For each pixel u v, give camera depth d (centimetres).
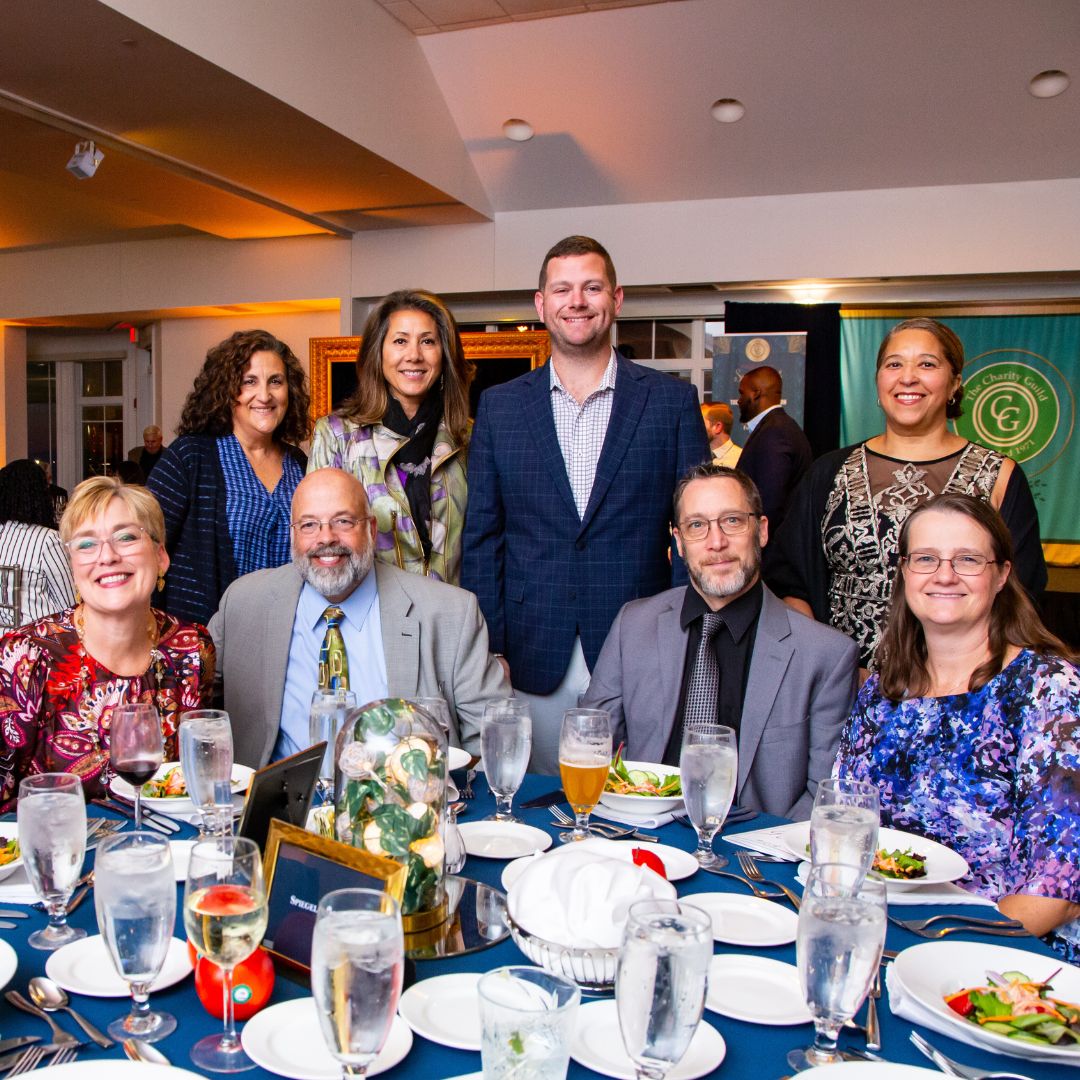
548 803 178
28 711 188
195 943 98
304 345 855
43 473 356
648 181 666
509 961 119
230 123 514
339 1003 83
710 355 724
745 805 209
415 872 124
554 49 586
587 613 274
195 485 295
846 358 682
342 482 221
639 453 272
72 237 841
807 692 214
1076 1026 104
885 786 184
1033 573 261
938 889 145
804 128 607
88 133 526
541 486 276
